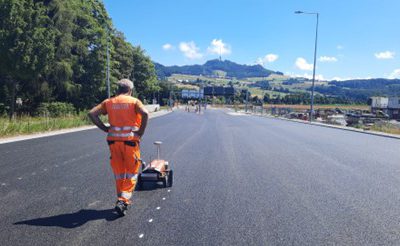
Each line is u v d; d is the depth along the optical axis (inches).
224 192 279.7
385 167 408.8
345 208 243.0
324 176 350.9
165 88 4589.1
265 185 306.5
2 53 970.7
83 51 1546.5
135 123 221.0
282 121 1502.2
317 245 179.8
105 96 1835.6
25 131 756.0
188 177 334.0
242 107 4072.3
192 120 1459.2
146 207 237.3
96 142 607.5
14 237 183.8
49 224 203.2
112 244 176.1
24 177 324.8
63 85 1450.5
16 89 1263.5
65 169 364.5
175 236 187.6
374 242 184.5
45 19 1083.3
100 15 1791.3
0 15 975.0
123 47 2605.8
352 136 840.9
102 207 235.8
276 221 213.8
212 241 181.8
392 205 252.1
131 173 221.3
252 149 547.2
